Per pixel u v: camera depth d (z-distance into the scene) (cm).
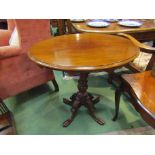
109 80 223
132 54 127
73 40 160
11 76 168
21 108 186
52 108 186
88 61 117
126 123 164
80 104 175
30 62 177
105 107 185
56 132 157
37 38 172
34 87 208
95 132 156
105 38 164
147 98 115
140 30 187
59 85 224
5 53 150
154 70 136
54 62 116
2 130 143
